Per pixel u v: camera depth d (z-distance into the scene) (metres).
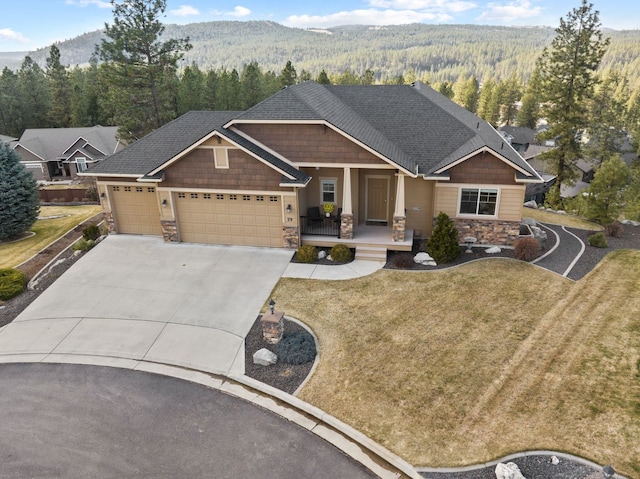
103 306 15.45
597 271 16.95
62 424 10.43
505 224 18.91
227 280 16.95
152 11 38.53
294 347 12.62
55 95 63.56
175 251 19.52
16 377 12.13
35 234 23.94
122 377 12.03
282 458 9.39
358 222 21.16
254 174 18.50
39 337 13.89
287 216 18.86
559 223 23.94
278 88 68.19
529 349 12.41
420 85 25.45
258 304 15.31
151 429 10.22
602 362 11.73
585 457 8.96
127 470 9.15
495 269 17.23
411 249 18.84
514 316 14.06
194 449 9.65
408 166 18.19
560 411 10.16
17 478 9.02
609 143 42.28
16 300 16.19
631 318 13.73
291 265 18.08
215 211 19.59
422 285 16.22
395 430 9.90
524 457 9.04
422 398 10.75
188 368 12.30
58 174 49.31
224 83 56.91
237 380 11.74
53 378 12.06
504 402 10.52
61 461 9.41
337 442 9.74
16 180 22.45
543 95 36.09
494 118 94.00
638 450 9.05
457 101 108.19
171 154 20.83
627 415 9.92
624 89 95.19
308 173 20.39
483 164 18.19
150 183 20.39
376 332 13.46
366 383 11.33
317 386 11.35
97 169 20.55
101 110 61.44
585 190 26.59
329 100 21.39
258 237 19.69
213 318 14.59
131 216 21.28
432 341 12.91
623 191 28.34
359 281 16.67
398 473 8.95
